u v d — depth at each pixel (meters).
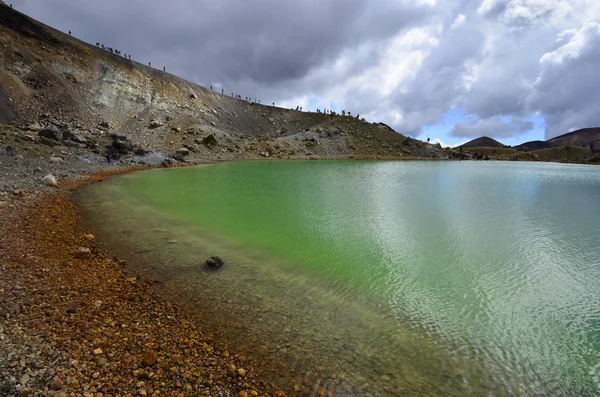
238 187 34.47
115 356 6.64
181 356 7.00
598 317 9.95
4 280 9.42
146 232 16.23
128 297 9.52
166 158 57.69
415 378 7.05
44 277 10.06
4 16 77.31
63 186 26.59
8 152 35.31
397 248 15.87
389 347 8.09
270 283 11.29
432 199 30.92
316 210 23.88
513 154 160.62
